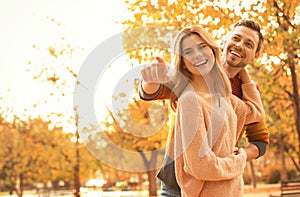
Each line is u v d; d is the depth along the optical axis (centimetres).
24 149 973
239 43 193
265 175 1388
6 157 1005
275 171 1370
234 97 185
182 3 486
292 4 516
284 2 514
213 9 486
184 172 166
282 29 546
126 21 504
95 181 879
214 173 160
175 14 488
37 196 1132
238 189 172
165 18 493
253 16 500
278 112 666
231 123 172
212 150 166
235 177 171
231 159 168
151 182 873
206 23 487
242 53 193
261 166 1396
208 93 166
